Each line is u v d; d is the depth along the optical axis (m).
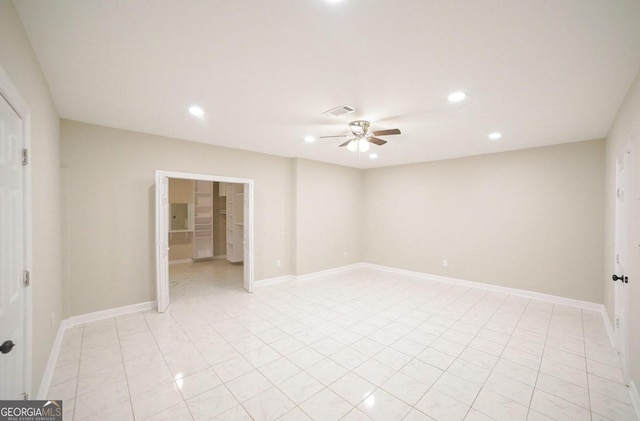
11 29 1.39
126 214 3.72
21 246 1.61
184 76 2.22
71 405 1.99
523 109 2.84
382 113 3.00
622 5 1.39
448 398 2.09
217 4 1.42
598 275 3.88
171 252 7.33
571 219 4.11
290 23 1.58
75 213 3.35
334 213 6.22
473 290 4.91
